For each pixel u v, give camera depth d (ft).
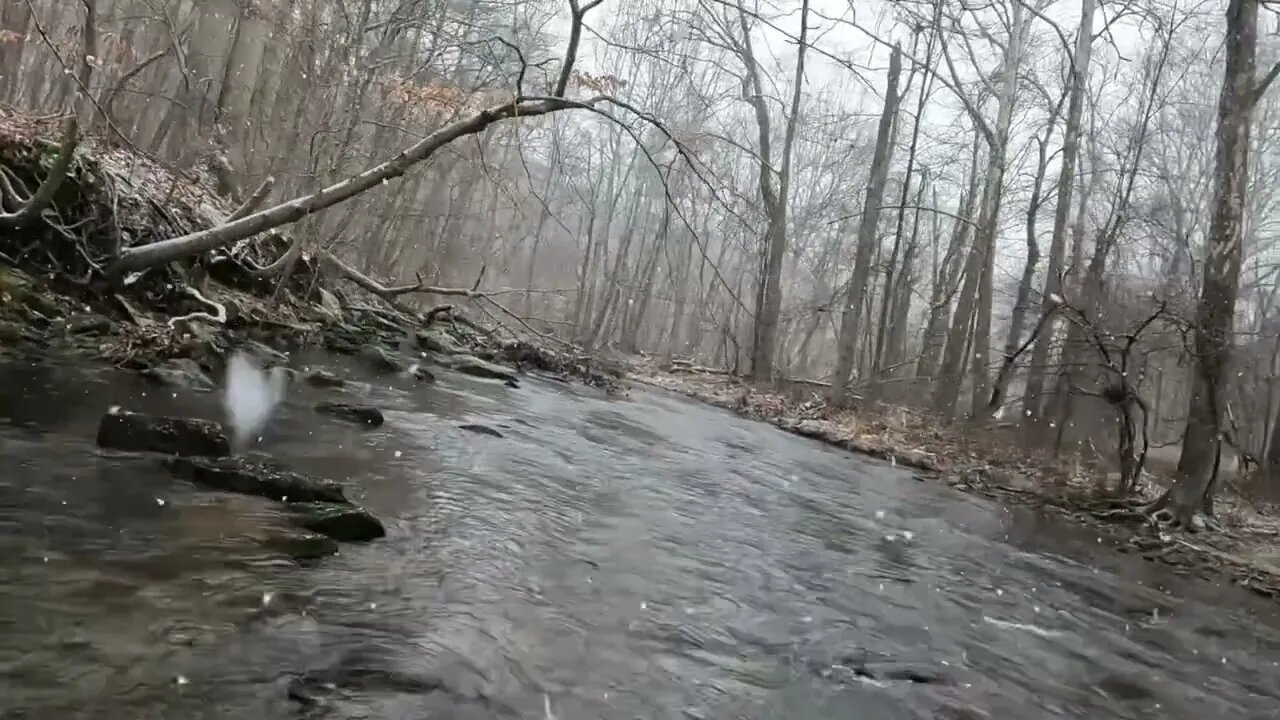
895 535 31.27
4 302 27.35
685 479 33.53
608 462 32.89
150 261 30.63
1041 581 28.14
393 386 38.14
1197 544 39.63
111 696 9.97
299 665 11.71
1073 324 52.90
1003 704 16.39
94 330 28.89
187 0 66.74
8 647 10.43
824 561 25.03
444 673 12.46
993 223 81.35
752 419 67.62
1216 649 23.47
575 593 17.24
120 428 19.20
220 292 40.47
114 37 48.24
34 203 27.68
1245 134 43.39
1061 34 77.15
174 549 14.39
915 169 101.76
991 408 72.90
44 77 56.95
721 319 151.64
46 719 9.23
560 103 30.66
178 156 56.65
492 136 65.31
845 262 146.51
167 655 11.14
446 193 93.97
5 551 12.94
